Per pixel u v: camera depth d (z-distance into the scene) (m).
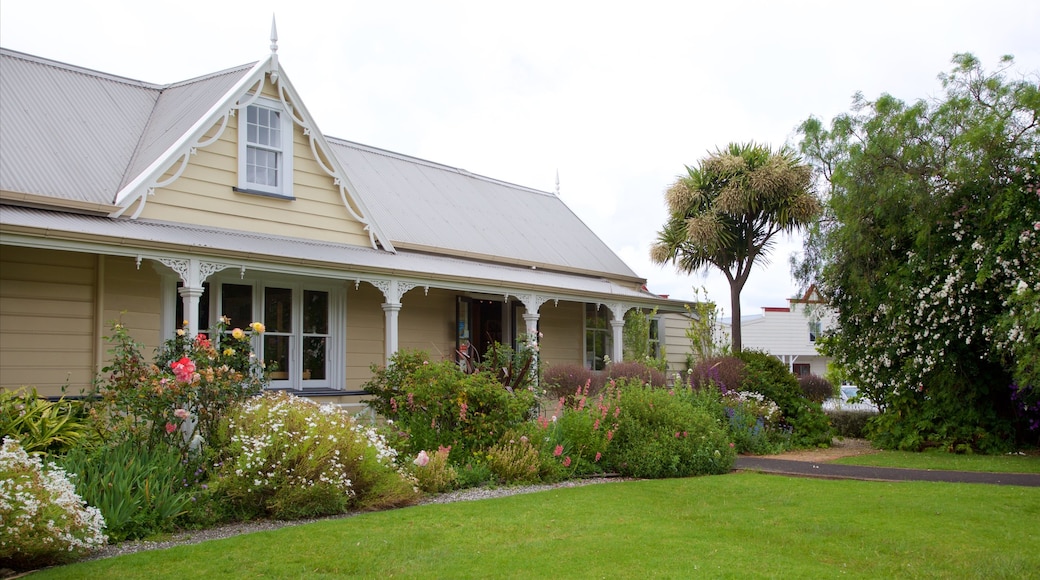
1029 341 12.61
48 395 10.26
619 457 11.34
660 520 7.71
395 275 12.95
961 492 9.55
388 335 13.02
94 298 10.83
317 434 8.12
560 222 22.47
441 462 9.54
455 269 15.05
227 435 8.23
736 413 15.16
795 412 16.55
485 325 17.27
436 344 16.12
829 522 7.65
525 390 11.66
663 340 22.45
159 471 7.61
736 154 21.44
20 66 12.67
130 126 13.08
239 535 6.78
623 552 6.31
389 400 11.32
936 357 14.93
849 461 13.34
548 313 18.98
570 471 10.79
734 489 9.76
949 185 14.74
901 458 13.86
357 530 6.97
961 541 6.89
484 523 7.36
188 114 12.65
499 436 10.82
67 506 6.04
